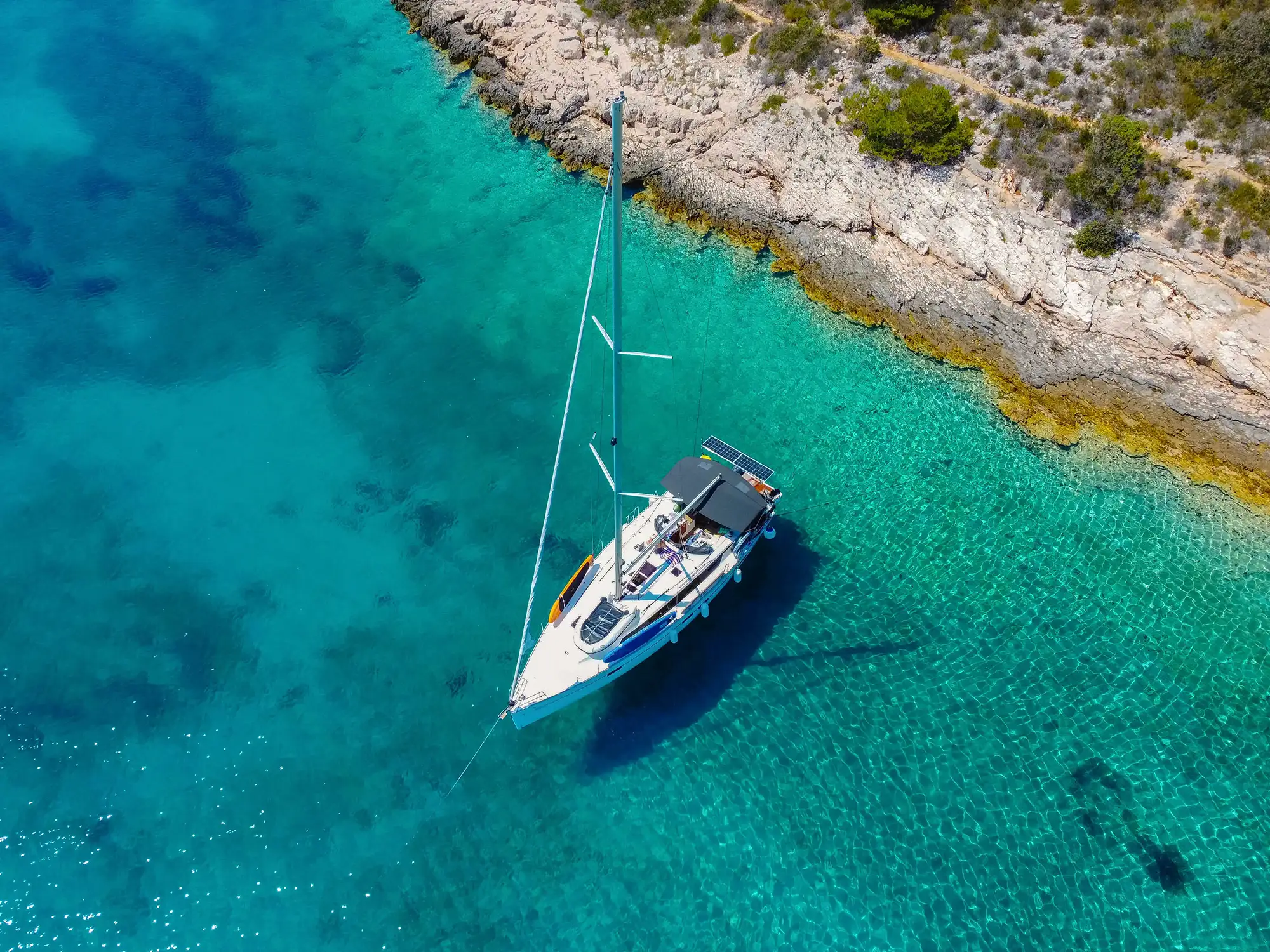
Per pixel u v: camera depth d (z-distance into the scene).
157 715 28.84
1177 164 38.75
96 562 32.38
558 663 27.80
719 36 47.22
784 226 42.78
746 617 31.42
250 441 36.03
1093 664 30.19
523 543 33.34
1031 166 40.03
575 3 50.34
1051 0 44.19
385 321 40.38
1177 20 41.84
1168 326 36.78
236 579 32.06
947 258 39.91
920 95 41.88
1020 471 35.28
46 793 27.22
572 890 26.00
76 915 25.16
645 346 39.59
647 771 28.06
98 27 54.38
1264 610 31.38
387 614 31.31
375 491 34.69
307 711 29.05
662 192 44.69
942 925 25.42
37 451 35.44
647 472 35.47
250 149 47.84
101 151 47.25
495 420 37.06
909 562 32.94
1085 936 25.22
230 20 55.44
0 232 43.22
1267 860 26.31
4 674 29.59
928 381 38.09
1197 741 28.56
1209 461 35.12
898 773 28.00
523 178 46.44
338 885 25.88
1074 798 27.48
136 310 40.38
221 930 25.06
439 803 27.36
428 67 52.19
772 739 28.70
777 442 36.44
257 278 41.88
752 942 25.23
